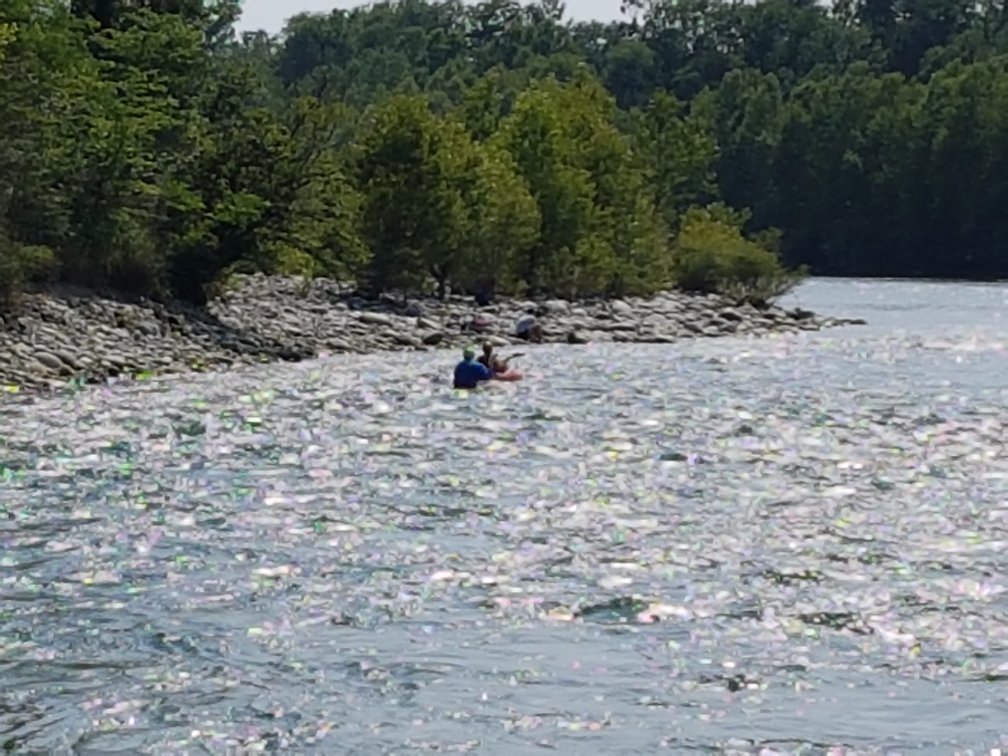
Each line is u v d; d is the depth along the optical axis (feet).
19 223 200.13
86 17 245.45
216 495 106.01
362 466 119.14
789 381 186.70
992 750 59.57
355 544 91.35
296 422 142.82
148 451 124.16
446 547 90.68
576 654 70.38
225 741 59.82
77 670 67.41
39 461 118.21
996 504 104.32
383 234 280.31
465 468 118.73
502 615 76.33
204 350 200.85
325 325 234.79
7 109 193.16
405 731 61.05
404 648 70.95
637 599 79.00
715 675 67.62
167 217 225.97
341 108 281.54
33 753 58.44
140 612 76.18
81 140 212.02
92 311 202.28
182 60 241.14
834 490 109.29
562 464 120.98
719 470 118.21
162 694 64.64
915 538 93.30
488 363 181.98
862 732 61.31
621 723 62.08
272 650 70.49
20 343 178.60
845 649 71.20
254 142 232.94
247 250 233.96
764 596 79.61
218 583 81.87
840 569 85.30
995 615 76.23
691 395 169.99
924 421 147.95
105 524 95.86
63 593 79.51
